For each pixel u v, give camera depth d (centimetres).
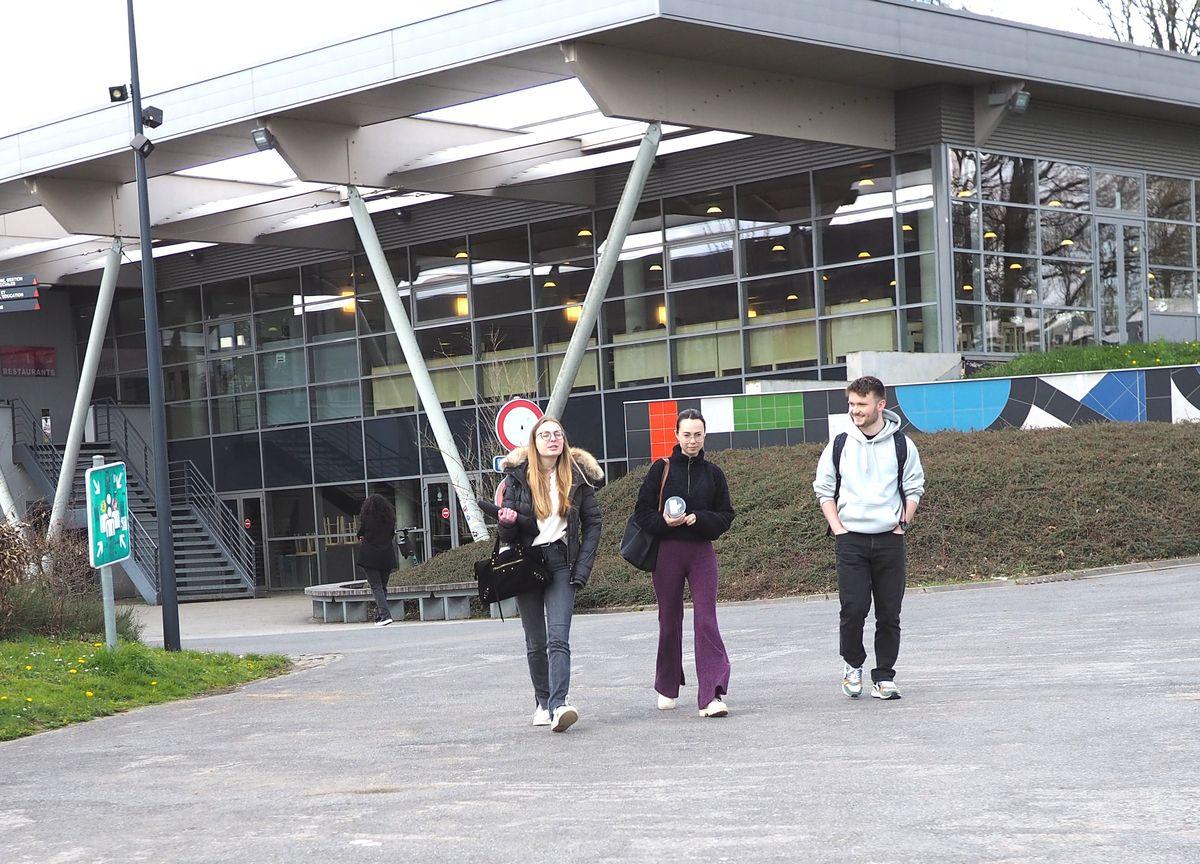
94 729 1027
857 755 687
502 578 852
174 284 3697
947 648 1098
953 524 1831
